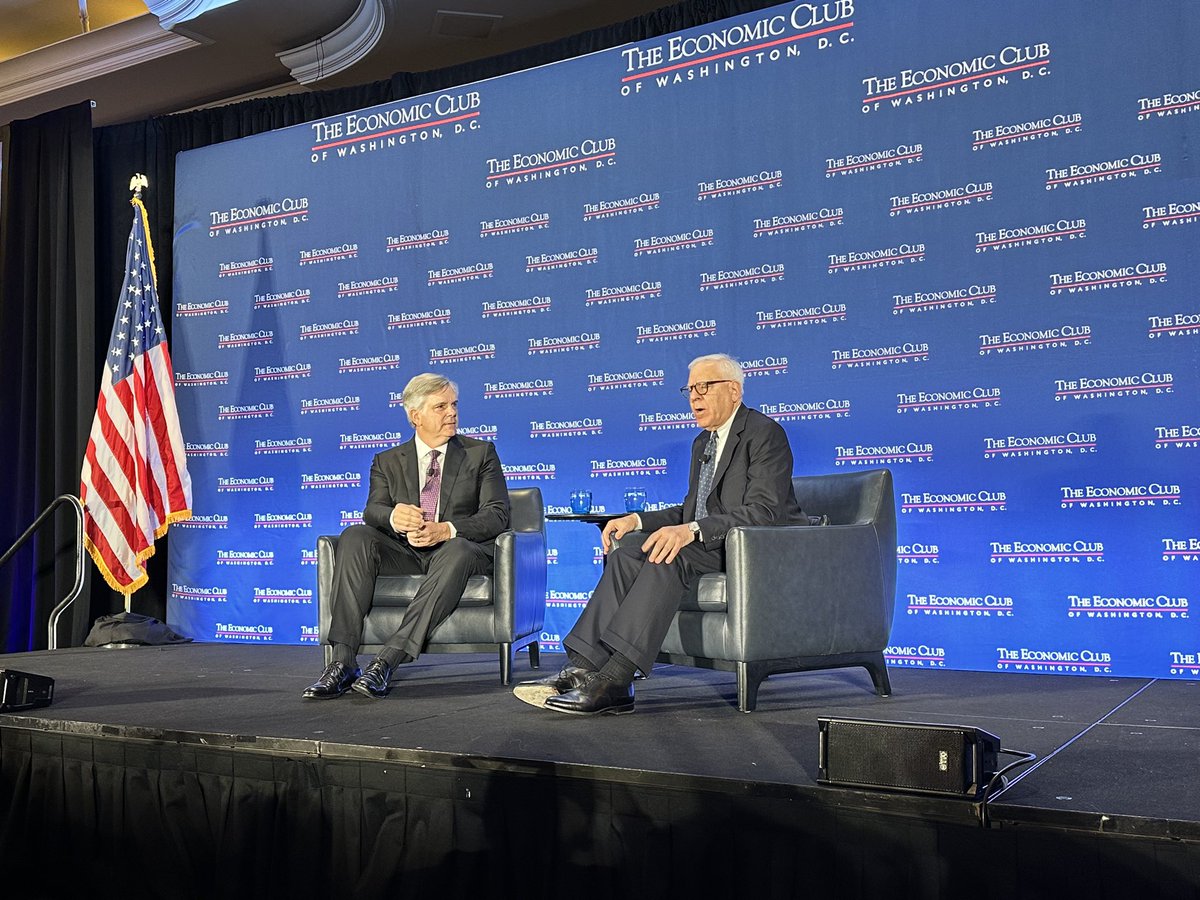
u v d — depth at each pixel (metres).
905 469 3.88
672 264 4.37
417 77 5.09
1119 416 3.53
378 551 3.24
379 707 2.81
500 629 3.23
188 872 2.36
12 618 5.61
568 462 4.55
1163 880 1.52
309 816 2.23
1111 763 1.99
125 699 3.02
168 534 5.45
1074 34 3.65
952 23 3.86
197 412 5.43
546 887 1.97
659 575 2.69
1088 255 3.60
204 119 5.62
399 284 4.98
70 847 2.53
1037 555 3.65
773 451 2.96
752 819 1.82
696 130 4.35
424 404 3.49
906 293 3.90
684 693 3.04
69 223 5.63
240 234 5.39
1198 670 3.39
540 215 4.67
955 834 1.66
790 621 2.77
